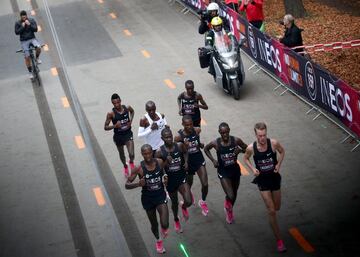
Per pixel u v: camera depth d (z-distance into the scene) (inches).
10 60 1690.5
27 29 1477.6
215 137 1156.5
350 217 884.0
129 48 1664.6
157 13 1936.5
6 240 929.5
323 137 1113.4
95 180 1059.9
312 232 861.2
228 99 1305.4
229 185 858.1
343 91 1055.0
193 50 1600.6
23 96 1448.1
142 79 1454.2
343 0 1852.9
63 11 2057.1
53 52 1695.4
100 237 905.5
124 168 1045.8
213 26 1330.0
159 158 832.3
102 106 1339.8
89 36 1793.8
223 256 829.2
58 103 1385.3
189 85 1009.5
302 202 934.4
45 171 1113.4
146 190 815.7
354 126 1045.2
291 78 1266.0
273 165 803.4
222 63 1296.8
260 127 787.4
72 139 1215.6
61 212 982.4
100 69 1544.0
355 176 985.5
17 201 1029.8
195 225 901.2
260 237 861.2
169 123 1222.3
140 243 879.1
